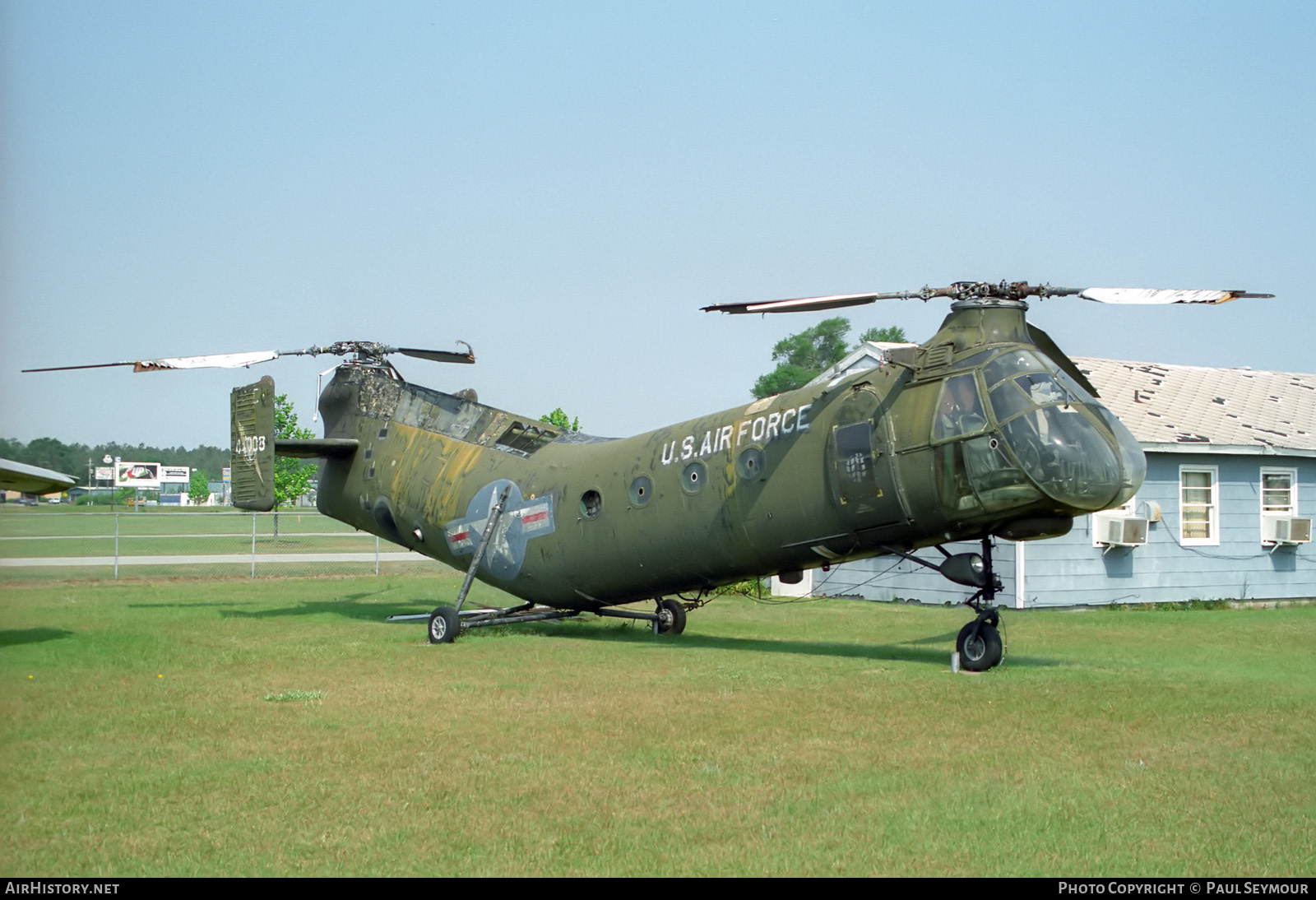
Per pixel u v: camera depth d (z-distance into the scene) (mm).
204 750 8609
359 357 20766
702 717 9812
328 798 7309
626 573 15727
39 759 8352
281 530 69062
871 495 12875
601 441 16969
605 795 7371
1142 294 12430
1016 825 6738
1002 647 12406
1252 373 29422
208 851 6305
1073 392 12086
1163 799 7270
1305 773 7883
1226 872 5988
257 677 12195
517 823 6793
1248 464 23781
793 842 6441
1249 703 10367
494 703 10555
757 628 18031
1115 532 21703
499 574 17281
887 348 13195
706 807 7098
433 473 18578
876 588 24094
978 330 12656
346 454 20219
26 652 14109
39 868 6047
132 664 13172
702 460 14734
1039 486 11695
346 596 23953
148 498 142500
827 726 9406
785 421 13914
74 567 32812
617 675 12250
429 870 6012
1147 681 11617
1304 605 23812
